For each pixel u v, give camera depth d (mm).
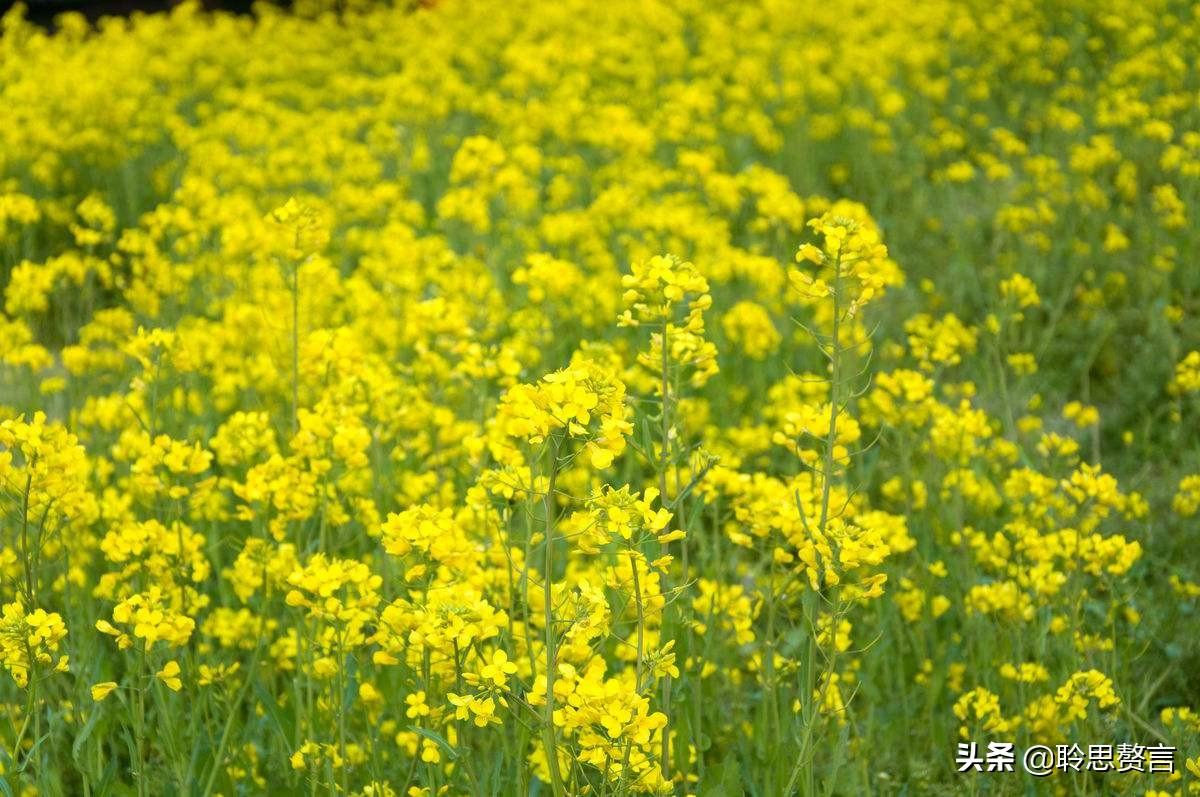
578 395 3748
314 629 4934
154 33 22156
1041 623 6074
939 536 7004
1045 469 7715
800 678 4738
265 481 5316
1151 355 9703
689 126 14719
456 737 4559
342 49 21859
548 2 23016
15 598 5473
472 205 11000
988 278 11180
